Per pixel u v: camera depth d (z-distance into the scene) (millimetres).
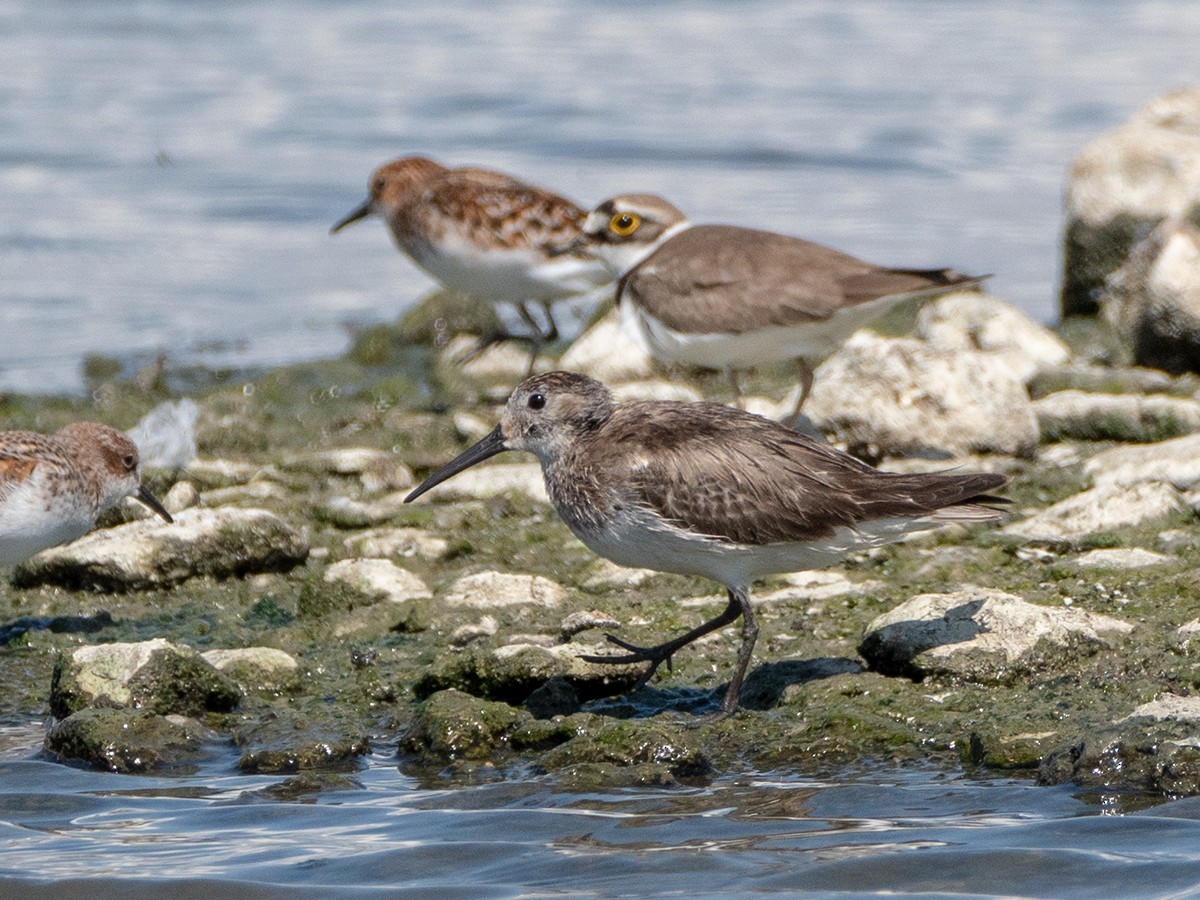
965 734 9750
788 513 9898
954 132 32875
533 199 18484
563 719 10094
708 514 9953
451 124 33500
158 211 28484
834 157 31266
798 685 10500
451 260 18828
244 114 34219
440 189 18766
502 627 11773
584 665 10844
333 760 10016
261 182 30031
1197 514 13031
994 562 12492
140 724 10219
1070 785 9078
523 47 40312
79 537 12734
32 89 35656
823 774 9484
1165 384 17156
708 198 28531
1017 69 37656
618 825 8906
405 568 13227
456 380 19875
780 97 35656
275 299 24609
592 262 18359
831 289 14672
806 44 40781
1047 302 23406
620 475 10141
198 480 15266
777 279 14797
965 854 8367
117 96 35375
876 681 10398
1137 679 10078
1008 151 31656
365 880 8344
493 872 8398
